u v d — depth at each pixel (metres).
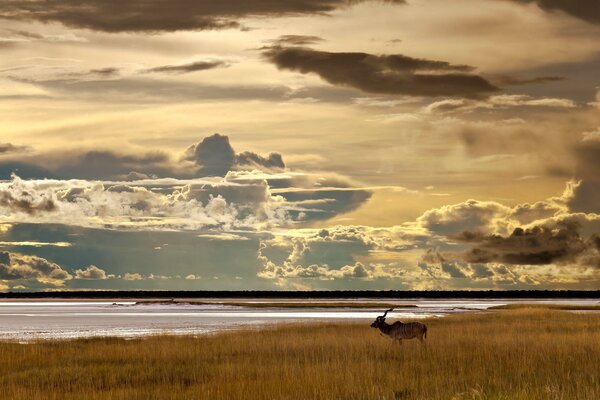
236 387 27.78
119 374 34.66
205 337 56.06
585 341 43.25
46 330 83.94
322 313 143.50
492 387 27.59
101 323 102.50
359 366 33.59
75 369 36.53
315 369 32.00
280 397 25.86
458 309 165.12
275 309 186.12
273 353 41.97
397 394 27.31
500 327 61.47
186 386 30.61
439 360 37.16
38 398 26.88
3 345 50.12
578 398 23.89
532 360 35.12
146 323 100.94
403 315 124.62
